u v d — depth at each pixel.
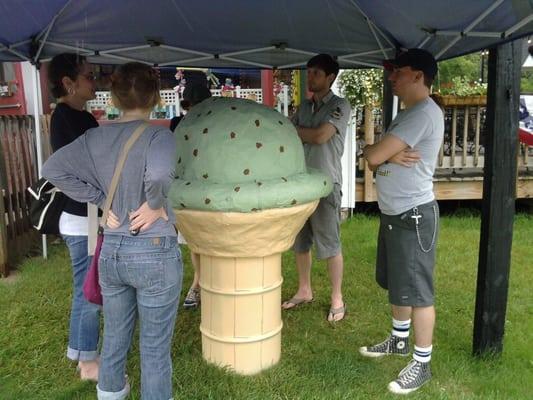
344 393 2.80
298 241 3.94
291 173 2.75
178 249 2.26
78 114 2.65
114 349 2.32
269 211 2.58
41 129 6.14
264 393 2.80
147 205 2.09
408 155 2.66
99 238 2.23
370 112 6.64
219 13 3.42
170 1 3.20
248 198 2.50
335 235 3.68
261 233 2.68
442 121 2.73
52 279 4.62
